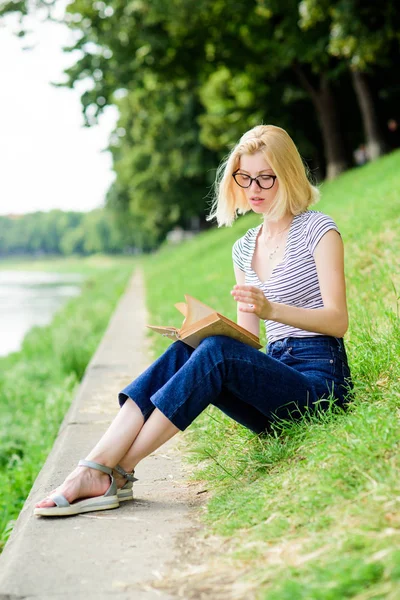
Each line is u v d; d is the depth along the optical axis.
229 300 9.82
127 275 38.81
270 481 3.22
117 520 3.26
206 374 3.32
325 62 20.05
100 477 3.41
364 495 2.72
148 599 2.46
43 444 6.80
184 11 18.17
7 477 6.08
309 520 2.74
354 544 2.39
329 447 3.14
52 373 11.33
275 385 3.42
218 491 3.47
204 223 52.66
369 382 3.85
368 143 21.17
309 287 3.62
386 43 16.78
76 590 2.58
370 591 2.09
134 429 3.42
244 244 3.88
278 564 2.49
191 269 19.36
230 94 28.58
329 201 14.35
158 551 2.88
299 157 3.66
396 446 2.96
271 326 3.76
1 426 8.26
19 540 3.08
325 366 3.58
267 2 18.77
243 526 2.93
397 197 8.80
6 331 26.75
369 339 4.47
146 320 12.48
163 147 39.03
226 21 21.31
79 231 178.25
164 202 45.31
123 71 19.47
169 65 22.09
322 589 2.14
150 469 4.08
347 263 7.53
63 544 3.01
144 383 3.45
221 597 2.38
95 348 11.84
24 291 59.09
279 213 3.62
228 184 3.76
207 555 2.77
